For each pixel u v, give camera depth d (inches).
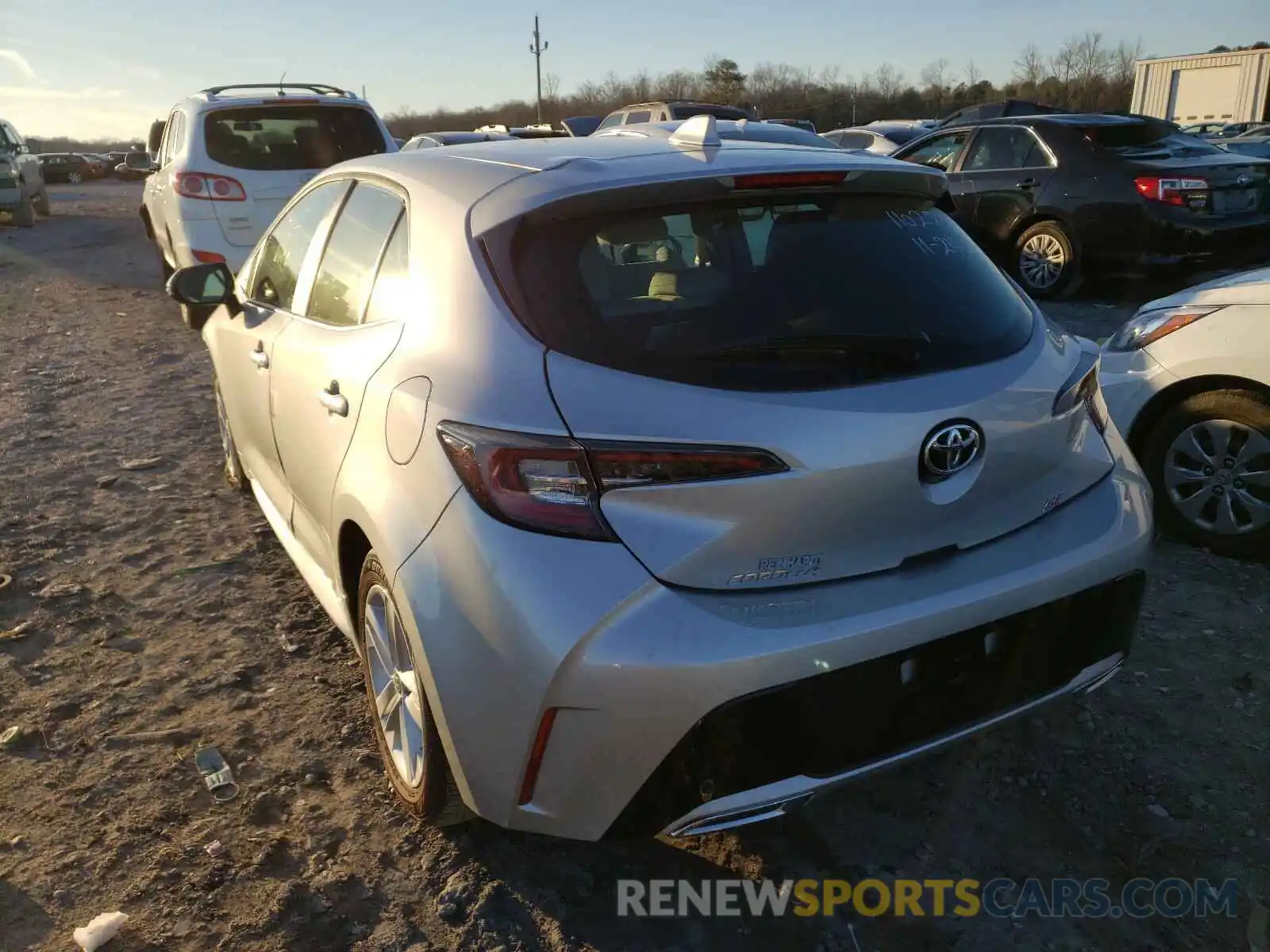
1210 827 101.1
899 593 81.9
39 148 3435.0
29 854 99.8
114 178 1953.7
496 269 87.7
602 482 76.5
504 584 77.9
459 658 81.3
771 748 78.5
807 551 79.3
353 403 100.9
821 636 77.4
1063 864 97.5
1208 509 157.0
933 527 84.0
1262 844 98.5
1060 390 91.4
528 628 76.5
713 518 76.4
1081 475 95.7
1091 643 94.7
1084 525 93.8
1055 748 113.7
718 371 79.6
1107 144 341.7
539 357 81.9
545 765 79.4
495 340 84.6
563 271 85.4
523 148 109.8
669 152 99.0
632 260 88.1
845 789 108.8
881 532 81.4
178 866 97.7
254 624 146.0
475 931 90.2
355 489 96.3
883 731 82.7
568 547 76.9
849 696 79.9
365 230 116.4
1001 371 87.4
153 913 92.0
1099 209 335.9
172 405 261.1
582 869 97.8
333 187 132.9
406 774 100.7
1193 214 318.7
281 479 138.2
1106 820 102.8
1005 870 97.0
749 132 312.8
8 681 131.1
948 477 83.1
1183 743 113.4
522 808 82.2
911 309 89.0
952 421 82.1
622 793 78.5
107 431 240.1
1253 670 126.3
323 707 124.8
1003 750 113.8
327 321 118.7
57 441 232.1
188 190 311.1
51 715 123.6
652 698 75.1
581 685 75.5
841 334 84.0
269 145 321.1
